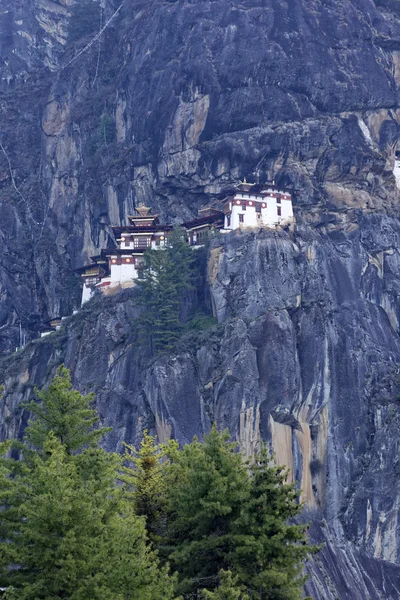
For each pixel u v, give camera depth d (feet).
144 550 610.24
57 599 555.28
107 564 572.92
